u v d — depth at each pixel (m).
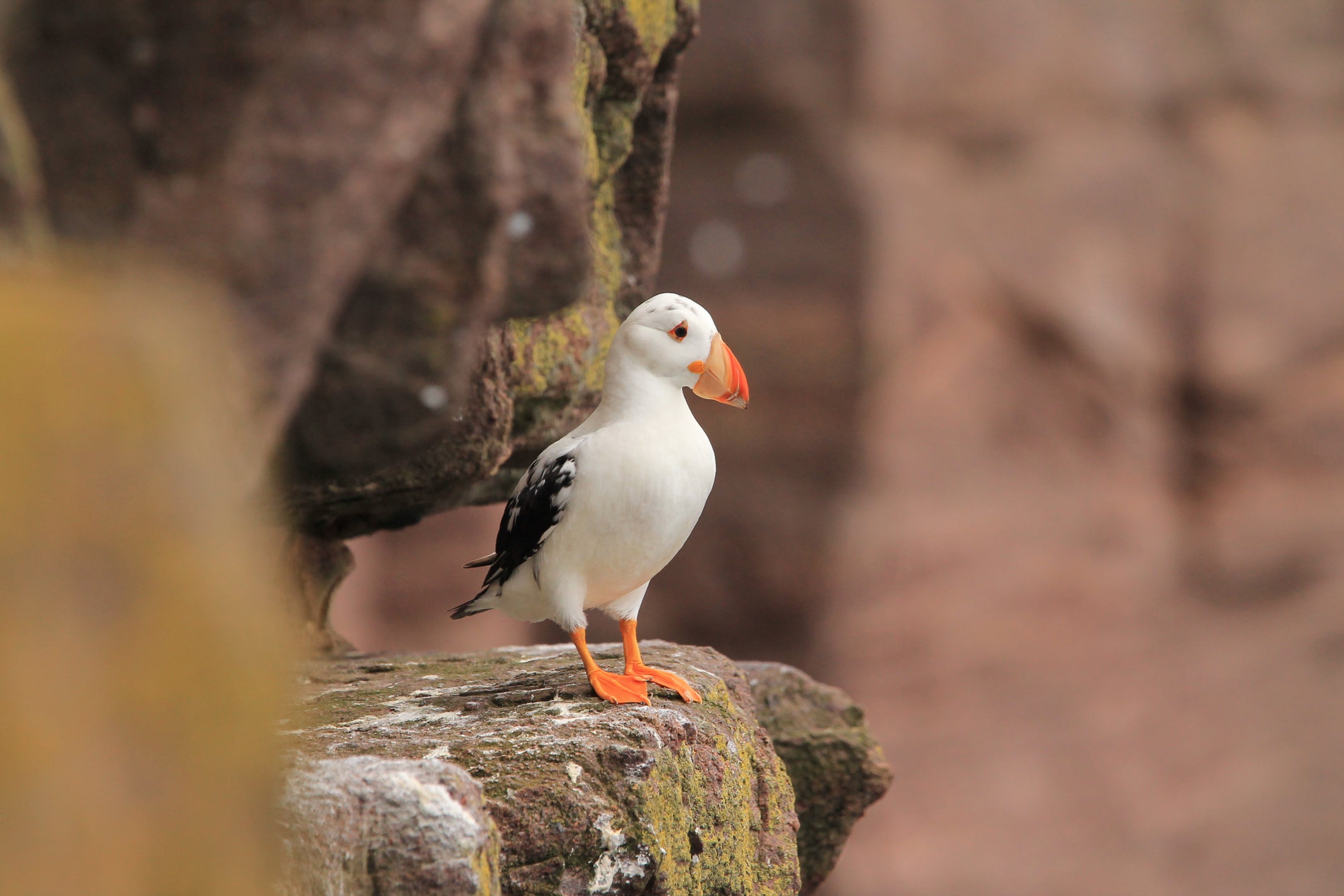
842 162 22.05
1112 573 23.03
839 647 22.48
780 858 7.00
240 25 5.45
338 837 4.14
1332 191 23.19
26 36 5.34
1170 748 23.34
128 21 5.27
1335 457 23.28
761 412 22.61
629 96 9.97
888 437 22.30
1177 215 23.06
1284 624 23.50
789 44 21.98
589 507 6.54
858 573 22.30
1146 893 22.95
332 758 5.36
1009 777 22.66
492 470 8.68
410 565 28.22
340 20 5.63
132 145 5.44
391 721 6.38
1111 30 22.48
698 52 22.30
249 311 5.50
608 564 6.74
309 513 8.98
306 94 5.64
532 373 8.92
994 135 22.41
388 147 5.91
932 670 22.53
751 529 22.59
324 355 6.55
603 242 10.41
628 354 6.73
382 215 6.05
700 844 5.92
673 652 8.65
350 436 6.79
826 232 22.19
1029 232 22.53
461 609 7.81
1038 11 22.16
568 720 6.09
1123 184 22.77
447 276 6.73
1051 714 22.83
